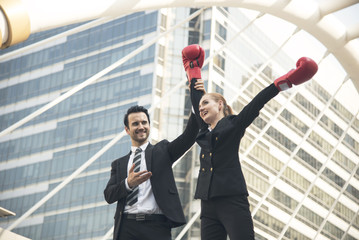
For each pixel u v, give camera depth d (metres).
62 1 6.50
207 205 4.80
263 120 61.41
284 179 62.34
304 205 63.78
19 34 5.89
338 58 13.41
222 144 4.79
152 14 68.62
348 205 69.44
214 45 63.59
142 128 5.43
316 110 68.94
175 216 5.11
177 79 65.88
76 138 69.06
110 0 7.40
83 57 72.88
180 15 67.50
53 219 66.31
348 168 71.31
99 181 65.25
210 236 4.79
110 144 9.01
